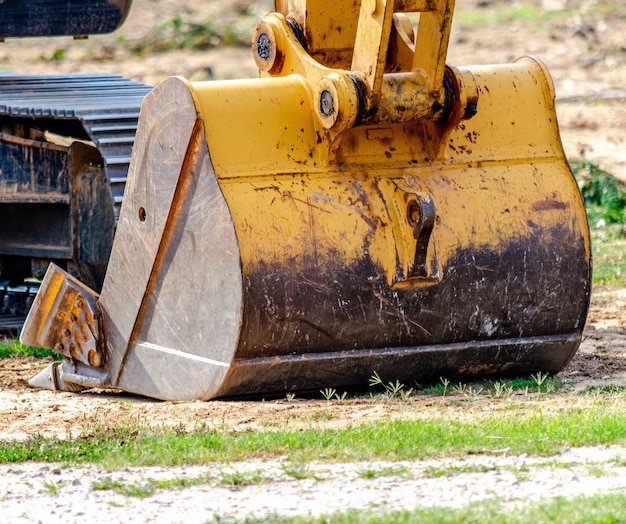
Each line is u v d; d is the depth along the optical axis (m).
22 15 42.34
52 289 32.34
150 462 24.17
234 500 21.70
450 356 30.17
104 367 31.67
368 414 27.55
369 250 28.97
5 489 22.83
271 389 29.08
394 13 29.27
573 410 27.11
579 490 21.61
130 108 37.44
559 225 30.62
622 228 55.31
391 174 29.69
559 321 30.89
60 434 27.03
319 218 28.70
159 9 114.12
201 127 28.45
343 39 30.86
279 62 30.39
